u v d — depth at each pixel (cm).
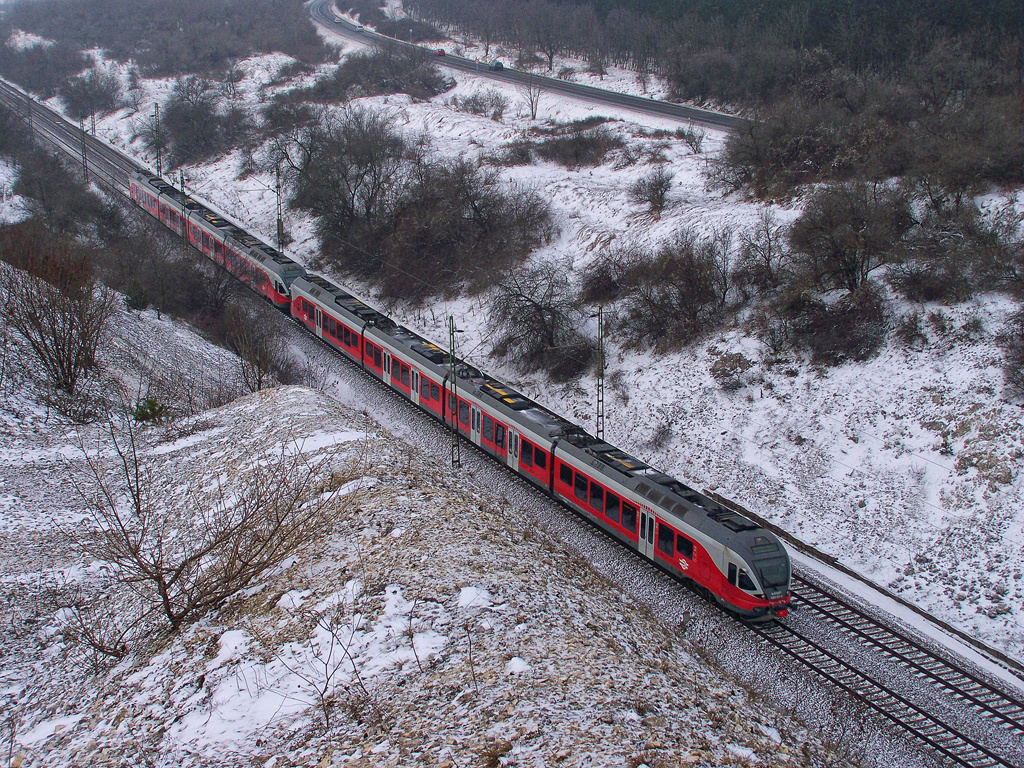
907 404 3197
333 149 6444
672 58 9031
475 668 1302
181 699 1293
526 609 1527
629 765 1092
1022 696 2086
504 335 4650
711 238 4594
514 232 5531
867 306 3569
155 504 2297
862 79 6512
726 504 3181
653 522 2555
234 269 5347
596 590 1858
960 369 3183
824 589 2556
